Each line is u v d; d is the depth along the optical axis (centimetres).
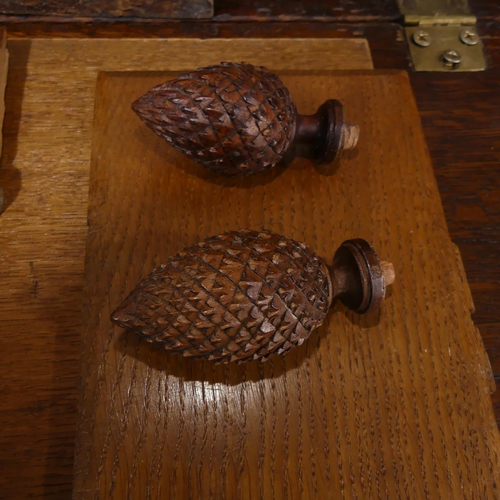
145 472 33
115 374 34
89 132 41
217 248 31
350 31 47
